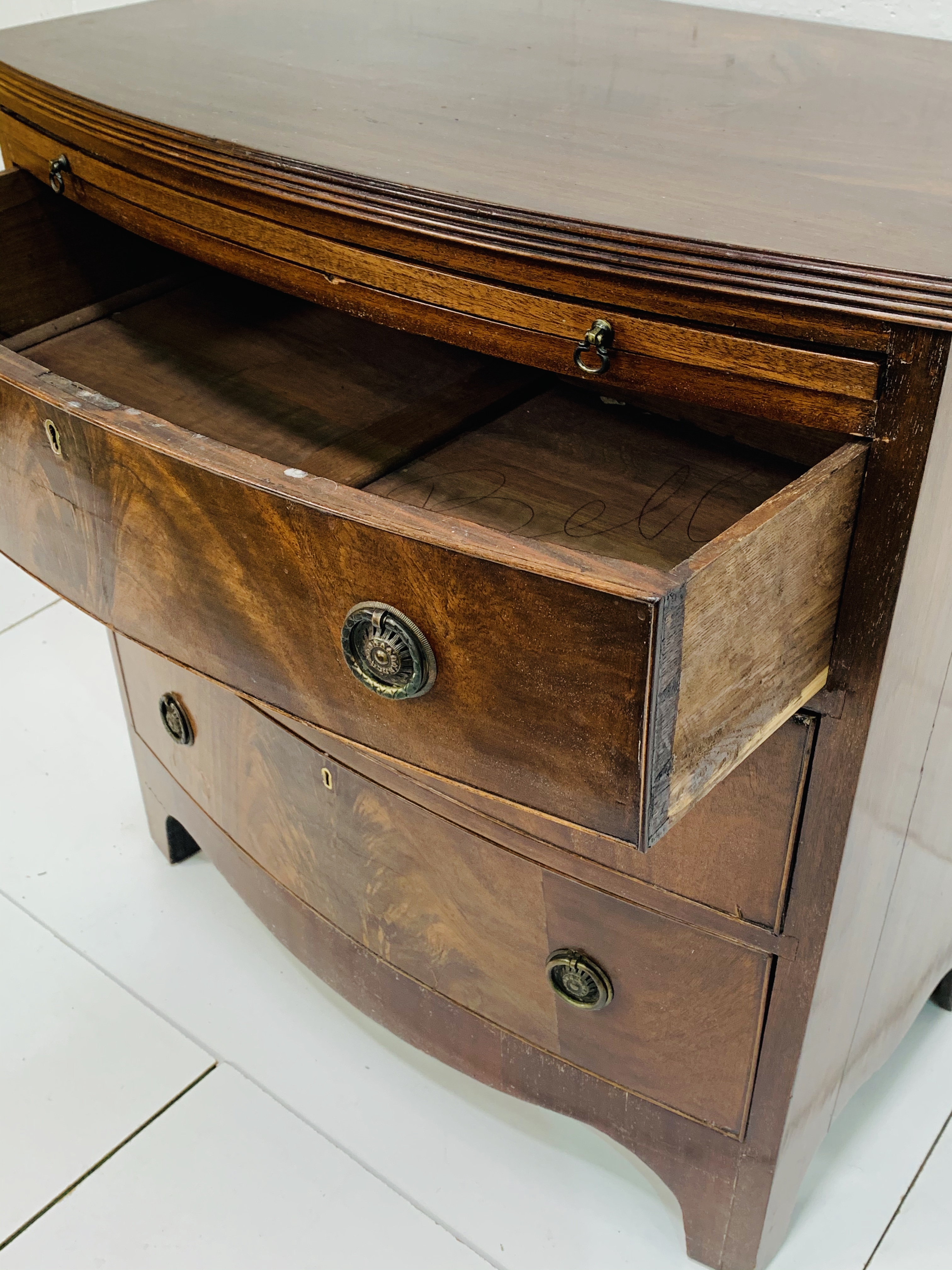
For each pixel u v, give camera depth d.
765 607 0.55
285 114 0.78
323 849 1.00
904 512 0.58
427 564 0.53
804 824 0.71
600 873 0.81
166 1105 1.10
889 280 0.54
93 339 0.99
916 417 0.56
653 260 0.59
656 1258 0.99
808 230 0.59
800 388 0.58
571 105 0.79
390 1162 1.06
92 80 0.86
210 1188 1.04
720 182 0.66
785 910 0.75
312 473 0.76
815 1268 0.97
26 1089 1.12
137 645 1.11
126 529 0.69
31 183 0.97
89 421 0.65
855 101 0.80
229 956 1.24
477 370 0.90
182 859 1.35
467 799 0.82
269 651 0.66
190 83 0.85
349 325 1.00
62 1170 1.05
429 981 1.00
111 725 1.54
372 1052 1.15
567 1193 1.04
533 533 0.70
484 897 0.89
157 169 0.78
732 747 0.58
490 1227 1.01
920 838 0.86
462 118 0.77
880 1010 0.98
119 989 1.21
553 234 0.61
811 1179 1.04
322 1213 1.02
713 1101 0.87
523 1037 0.96
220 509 0.61
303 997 1.20
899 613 0.62
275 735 0.96
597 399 0.84
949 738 0.82
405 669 0.58
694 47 0.93
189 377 0.93
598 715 0.51
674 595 0.47
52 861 1.36
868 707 0.65
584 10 1.04
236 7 1.07
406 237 0.66
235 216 0.74
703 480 0.74
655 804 0.53
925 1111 1.09
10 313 1.00
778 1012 0.80
